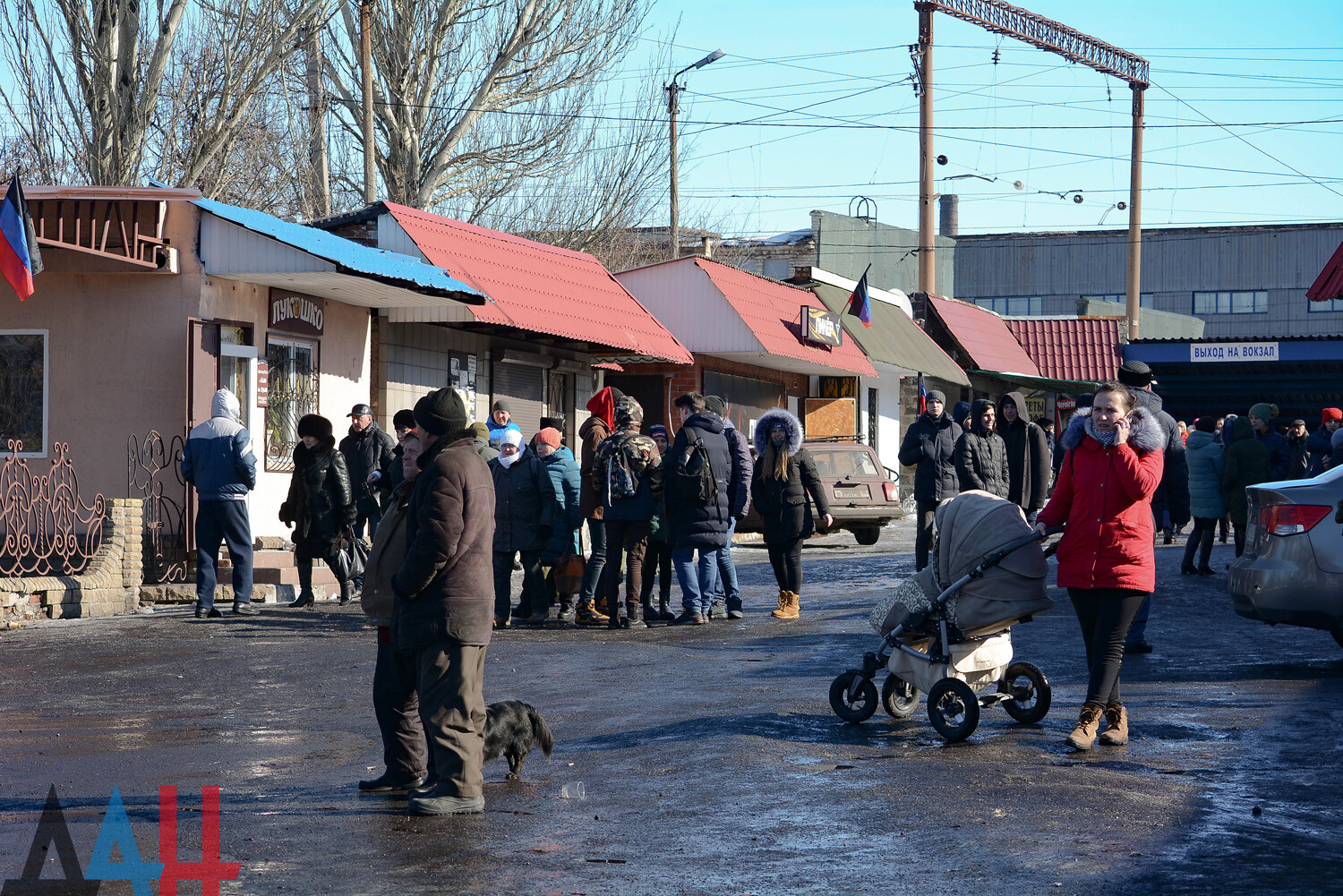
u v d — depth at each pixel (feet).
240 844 19.89
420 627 21.79
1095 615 26.18
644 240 161.58
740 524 86.33
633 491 46.24
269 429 62.44
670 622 47.96
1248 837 19.22
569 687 34.35
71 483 58.90
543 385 86.12
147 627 46.52
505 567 46.83
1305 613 35.06
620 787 23.26
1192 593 53.01
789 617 47.98
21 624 46.24
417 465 22.91
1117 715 25.64
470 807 21.72
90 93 80.79
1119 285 284.41
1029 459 49.39
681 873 17.98
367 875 18.12
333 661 39.32
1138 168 182.50
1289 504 35.58
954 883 17.25
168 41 82.28
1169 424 50.08
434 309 69.62
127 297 58.85
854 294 120.37
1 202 50.72
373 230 72.38
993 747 25.61
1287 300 276.41
